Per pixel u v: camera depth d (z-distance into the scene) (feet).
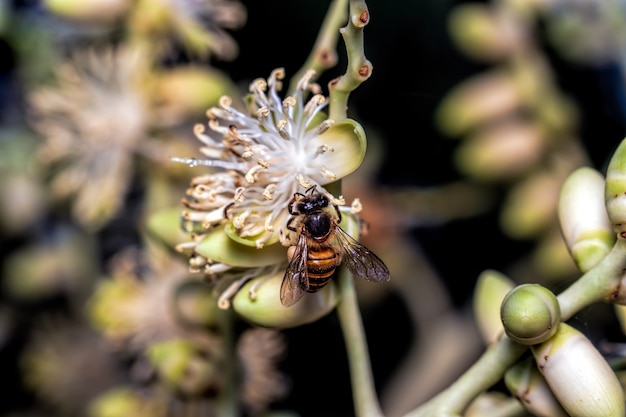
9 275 1.00
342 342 0.93
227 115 0.60
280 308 0.60
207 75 0.82
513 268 0.95
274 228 0.60
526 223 0.92
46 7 0.83
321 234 0.60
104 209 0.86
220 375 0.70
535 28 0.94
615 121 0.96
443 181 0.98
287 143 0.60
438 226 0.98
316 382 0.94
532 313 0.56
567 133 0.93
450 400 0.59
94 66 0.84
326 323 0.93
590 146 0.97
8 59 0.97
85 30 0.85
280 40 0.93
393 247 0.94
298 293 0.59
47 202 0.97
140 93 0.83
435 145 0.98
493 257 0.98
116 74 0.83
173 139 0.84
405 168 0.98
